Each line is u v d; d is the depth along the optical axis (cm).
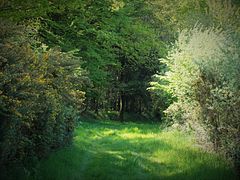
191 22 1991
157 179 893
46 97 873
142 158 1186
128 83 3316
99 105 4072
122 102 3431
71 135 1327
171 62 1502
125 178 931
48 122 962
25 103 737
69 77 1093
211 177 868
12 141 771
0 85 691
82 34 2258
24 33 883
